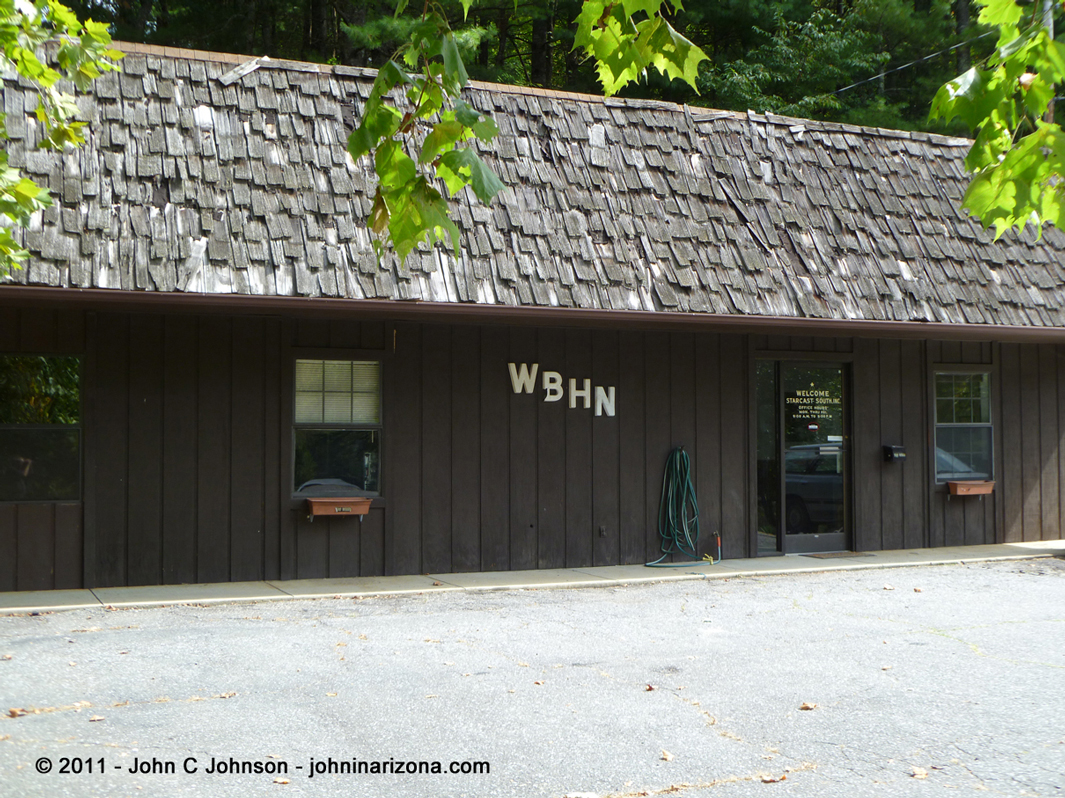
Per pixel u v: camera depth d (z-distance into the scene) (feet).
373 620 28.94
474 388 38.19
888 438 44.57
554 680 22.21
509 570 38.27
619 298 36.86
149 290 31.30
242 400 35.29
